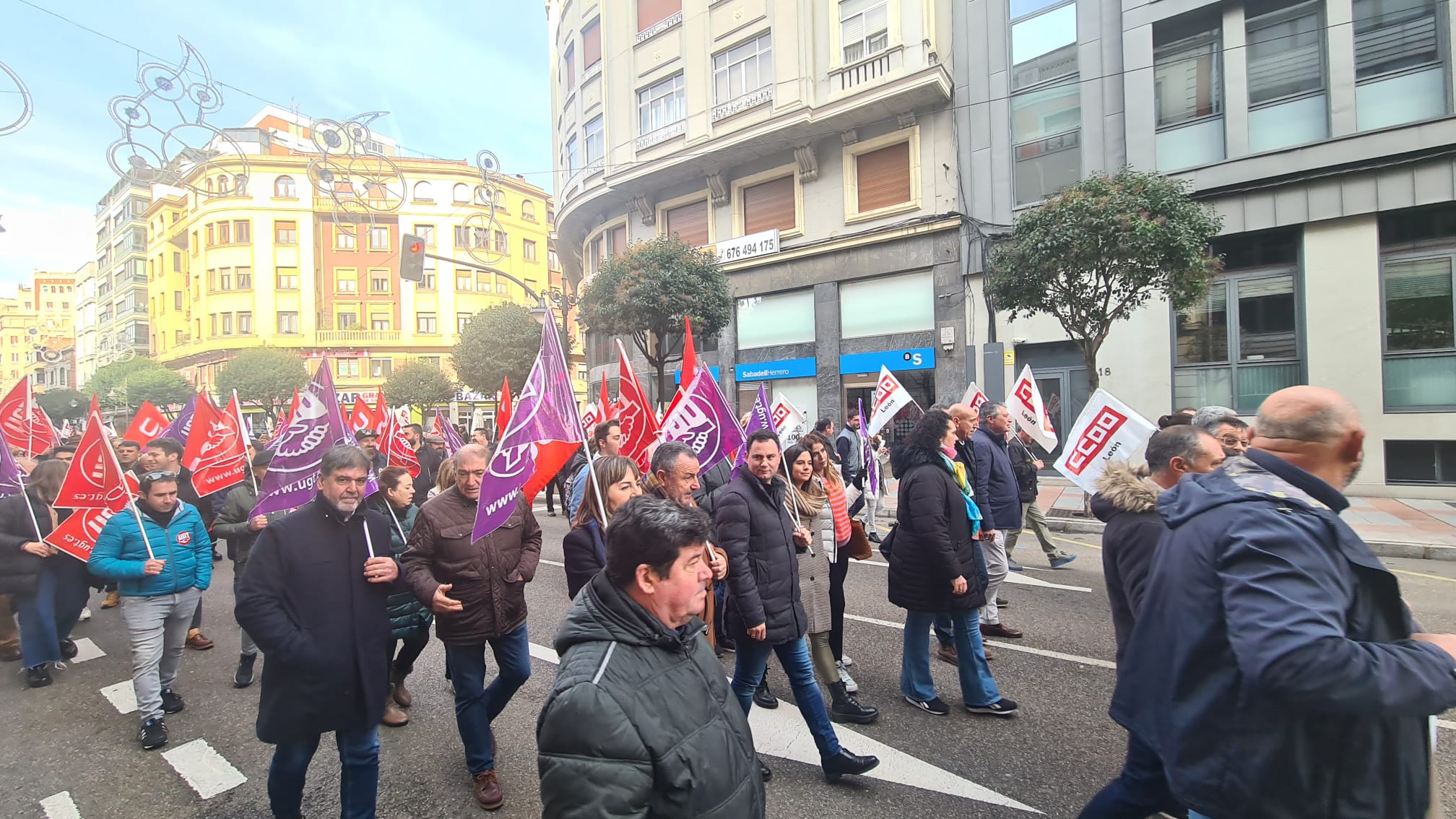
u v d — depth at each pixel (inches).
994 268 430.0
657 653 60.7
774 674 186.1
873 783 126.6
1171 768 66.5
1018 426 295.6
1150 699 71.1
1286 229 470.6
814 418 718.5
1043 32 569.0
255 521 209.2
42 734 161.5
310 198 1792.6
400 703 167.5
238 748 152.8
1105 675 173.5
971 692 152.6
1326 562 57.4
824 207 704.4
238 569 222.8
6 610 217.5
